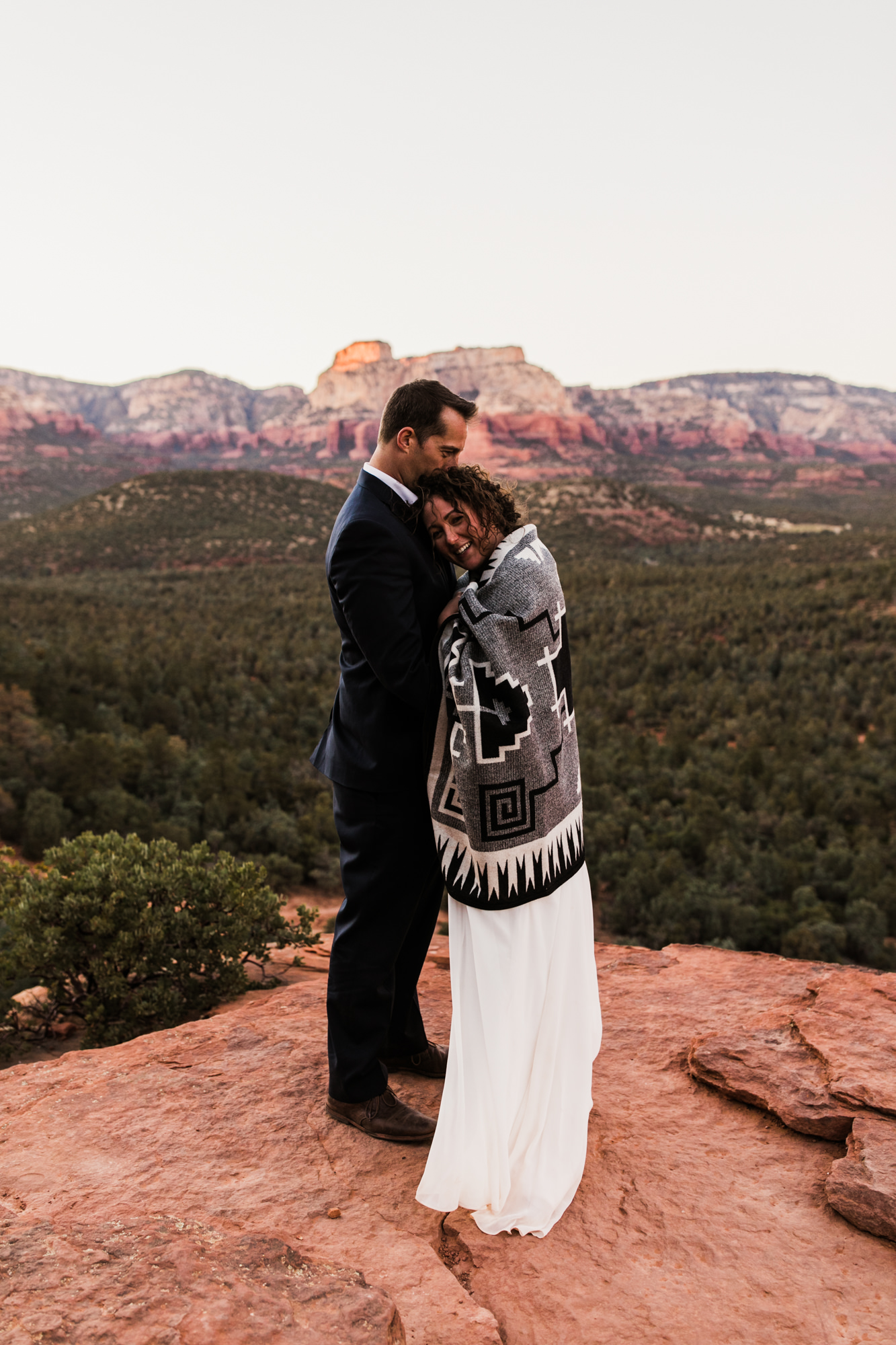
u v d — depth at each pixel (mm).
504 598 1830
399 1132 2154
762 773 35906
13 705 33438
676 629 61188
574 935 2012
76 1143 2184
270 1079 2500
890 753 38250
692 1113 2316
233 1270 1472
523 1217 1860
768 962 3373
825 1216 1906
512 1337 1596
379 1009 2180
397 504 1962
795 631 56844
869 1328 1604
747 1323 1617
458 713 1831
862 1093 2188
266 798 33812
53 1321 1311
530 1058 1935
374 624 1871
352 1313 1395
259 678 51469
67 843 7863
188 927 6766
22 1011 7621
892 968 23656
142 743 35719
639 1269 1759
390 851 2082
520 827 1859
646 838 30859
